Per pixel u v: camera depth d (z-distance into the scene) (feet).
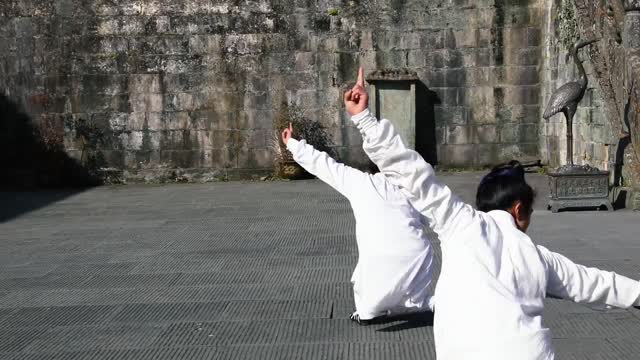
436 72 61.11
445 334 9.89
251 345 19.51
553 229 34.12
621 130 42.14
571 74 51.26
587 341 18.90
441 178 57.77
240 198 50.57
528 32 60.49
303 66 61.21
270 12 61.11
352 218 40.47
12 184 61.11
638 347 18.37
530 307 9.78
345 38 61.11
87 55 61.52
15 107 62.28
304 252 31.58
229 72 61.41
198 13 61.16
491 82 61.00
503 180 10.67
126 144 61.98
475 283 9.78
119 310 23.34
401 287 20.11
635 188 39.55
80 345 20.02
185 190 56.54
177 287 26.08
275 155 61.57
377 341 19.49
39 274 28.91
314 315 22.03
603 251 28.94
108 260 31.19
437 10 60.75
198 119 61.72
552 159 58.13
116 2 61.16
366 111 10.91
